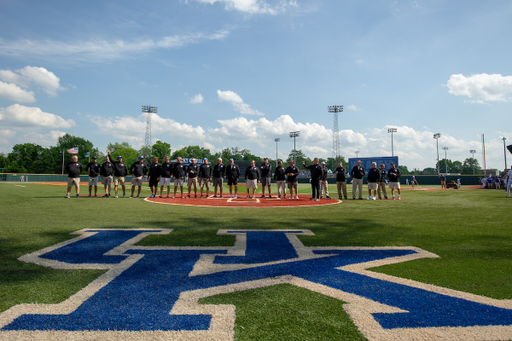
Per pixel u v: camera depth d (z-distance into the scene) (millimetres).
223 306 1949
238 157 125875
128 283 2354
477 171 122250
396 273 2631
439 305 1968
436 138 67062
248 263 2928
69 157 91625
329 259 3078
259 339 1545
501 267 2803
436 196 14164
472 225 5293
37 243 3693
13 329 1626
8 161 86000
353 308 1922
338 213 7223
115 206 8297
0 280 2381
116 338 1552
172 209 7812
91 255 3168
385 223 5547
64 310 1870
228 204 9664
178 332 1615
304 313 1854
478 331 1630
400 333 1608
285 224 5410
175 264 2875
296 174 12500
